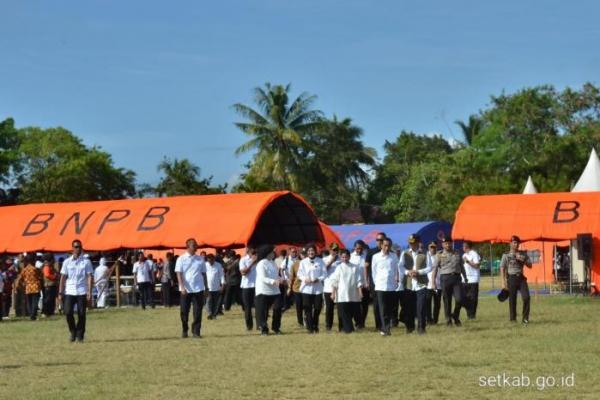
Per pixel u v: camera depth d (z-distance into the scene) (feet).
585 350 71.46
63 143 369.91
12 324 119.03
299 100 321.11
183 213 169.17
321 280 94.94
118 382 59.62
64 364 69.97
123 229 170.71
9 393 55.62
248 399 52.24
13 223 180.34
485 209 172.86
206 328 103.71
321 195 377.50
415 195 359.66
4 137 360.28
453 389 54.19
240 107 317.42
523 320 97.96
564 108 310.04
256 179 307.58
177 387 57.06
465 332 88.22
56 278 134.51
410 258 89.51
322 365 65.82
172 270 156.46
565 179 286.87
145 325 111.14
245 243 160.25
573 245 173.99
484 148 318.24
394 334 88.74
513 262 98.48
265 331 92.32
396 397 51.78
